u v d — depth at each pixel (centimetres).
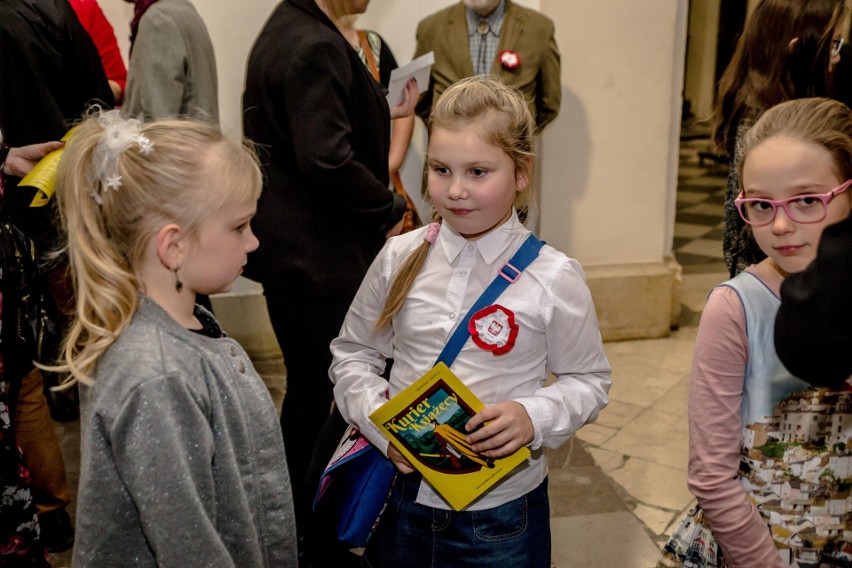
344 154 205
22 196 228
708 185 741
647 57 374
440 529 152
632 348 392
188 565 110
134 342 114
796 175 116
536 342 146
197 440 112
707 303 133
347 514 154
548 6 361
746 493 129
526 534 152
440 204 142
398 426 139
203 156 119
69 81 283
